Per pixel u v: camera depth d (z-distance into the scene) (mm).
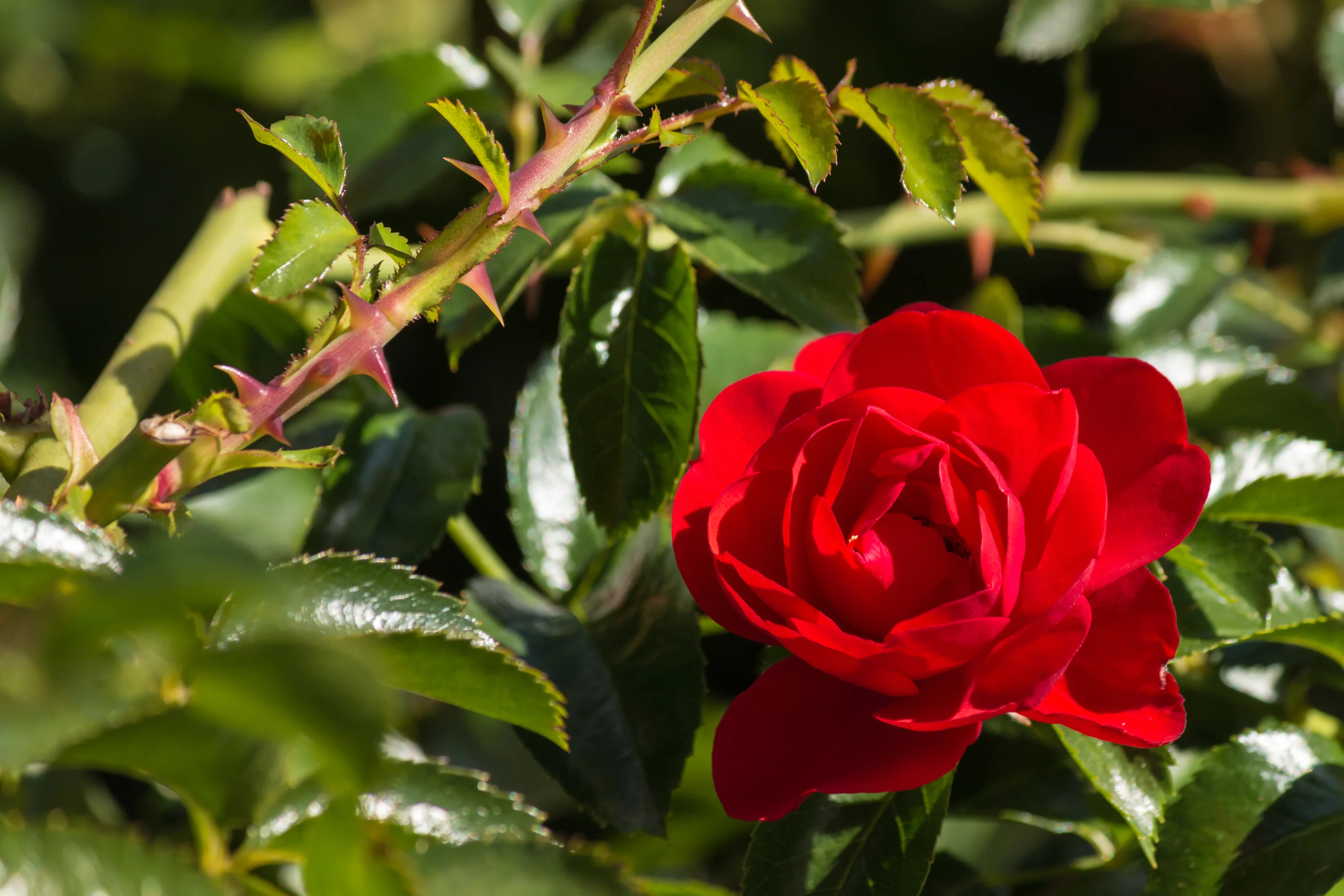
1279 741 572
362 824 519
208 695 503
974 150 566
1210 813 567
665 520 603
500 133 659
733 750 550
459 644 539
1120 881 589
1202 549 580
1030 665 544
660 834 573
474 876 536
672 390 582
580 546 610
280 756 530
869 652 541
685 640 586
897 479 551
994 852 625
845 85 564
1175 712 548
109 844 520
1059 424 549
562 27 661
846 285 592
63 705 515
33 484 551
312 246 541
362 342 542
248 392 541
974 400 552
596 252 587
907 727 541
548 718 543
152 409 631
